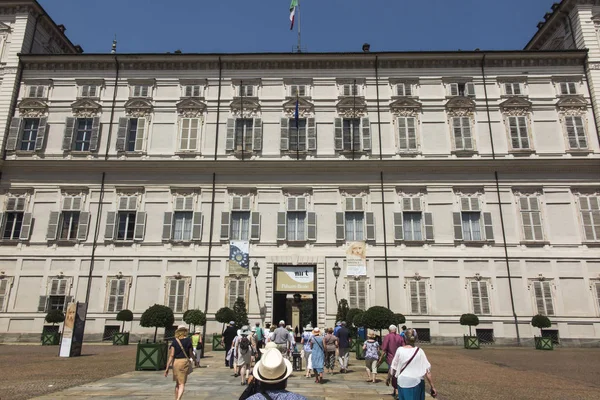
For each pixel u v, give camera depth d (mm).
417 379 8469
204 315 28688
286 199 33438
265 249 32438
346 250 32281
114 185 33812
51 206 33531
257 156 34438
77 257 32438
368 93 35750
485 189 33312
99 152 34688
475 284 31656
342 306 29516
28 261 32469
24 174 34031
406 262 32125
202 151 34625
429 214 32938
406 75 36031
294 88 35906
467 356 24312
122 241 32719
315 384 15297
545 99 35219
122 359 21344
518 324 30844
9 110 35250
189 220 33375
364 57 36000
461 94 35781
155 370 17688
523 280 31656
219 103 35625
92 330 31188
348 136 35062
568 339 30438
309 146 34500
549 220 32719
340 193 33531
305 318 43281
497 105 35188
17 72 36094
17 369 17656
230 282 31781
